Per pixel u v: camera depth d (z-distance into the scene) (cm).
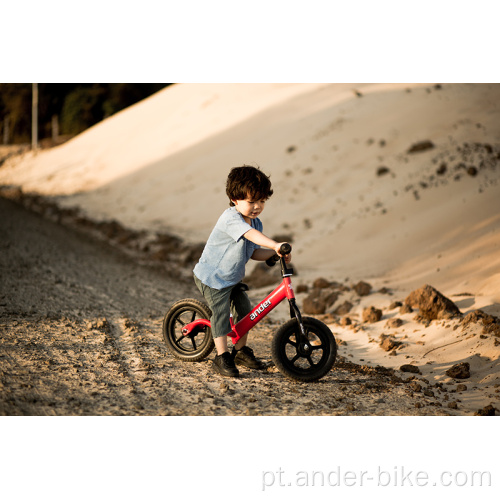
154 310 630
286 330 403
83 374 398
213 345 434
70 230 1434
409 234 902
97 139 3025
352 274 821
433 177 1072
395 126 1415
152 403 358
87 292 695
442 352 460
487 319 474
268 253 418
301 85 2347
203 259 407
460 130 1234
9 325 510
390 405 369
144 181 2055
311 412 354
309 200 1284
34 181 2558
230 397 374
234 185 386
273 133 1855
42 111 4081
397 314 573
